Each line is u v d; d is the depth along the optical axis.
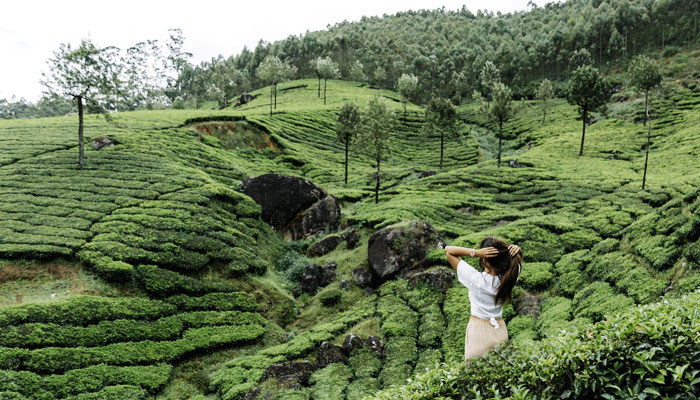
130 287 28.25
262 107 117.44
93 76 41.41
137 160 47.88
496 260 5.43
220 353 26.42
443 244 34.97
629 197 45.53
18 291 26.00
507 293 5.38
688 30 135.88
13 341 21.52
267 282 34.22
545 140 87.81
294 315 32.22
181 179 43.75
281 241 43.31
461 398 5.13
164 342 25.19
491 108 69.88
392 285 32.34
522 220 41.28
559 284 28.80
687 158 59.16
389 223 39.84
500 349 5.25
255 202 44.50
